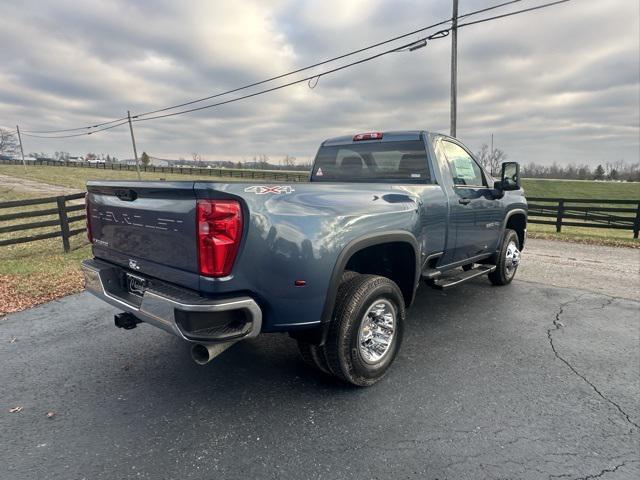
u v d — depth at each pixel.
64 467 2.24
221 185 2.23
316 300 2.62
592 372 3.32
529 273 6.96
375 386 3.09
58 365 3.45
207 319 2.30
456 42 15.43
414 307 4.97
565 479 2.15
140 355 3.63
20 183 35.44
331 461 2.28
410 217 3.33
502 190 4.85
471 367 3.40
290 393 3.00
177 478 2.16
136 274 2.87
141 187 2.57
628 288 5.95
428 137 4.02
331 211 2.70
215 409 2.80
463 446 2.41
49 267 6.97
